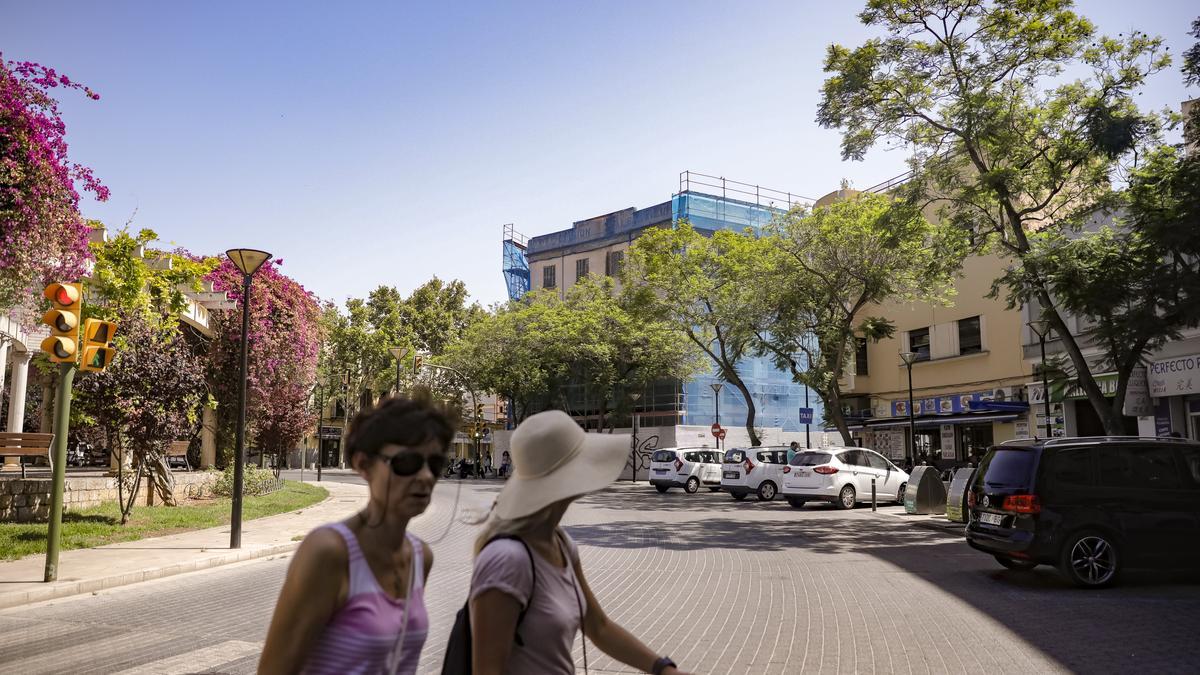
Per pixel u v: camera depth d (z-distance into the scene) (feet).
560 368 143.95
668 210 179.52
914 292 89.15
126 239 52.85
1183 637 22.77
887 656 21.11
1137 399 68.49
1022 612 26.66
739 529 54.80
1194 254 42.22
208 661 20.80
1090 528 31.22
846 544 46.34
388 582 6.47
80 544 41.16
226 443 85.71
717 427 114.01
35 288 43.04
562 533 8.75
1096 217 66.49
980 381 98.48
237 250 44.01
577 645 22.67
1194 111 45.09
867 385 118.83
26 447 49.93
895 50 57.88
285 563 39.86
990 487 33.68
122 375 47.96
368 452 6.53
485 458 186.80
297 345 87.51
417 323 216.54
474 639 7.36
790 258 87.35
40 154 36.06
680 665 20.30
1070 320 78.18
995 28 54.24
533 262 210.59
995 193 54.75
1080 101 53.16
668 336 136.46
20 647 22.31
